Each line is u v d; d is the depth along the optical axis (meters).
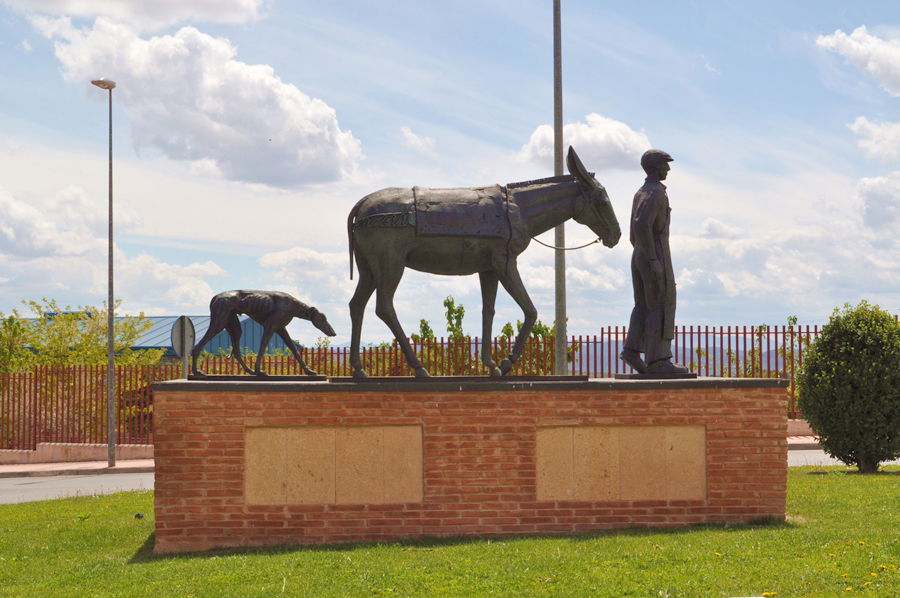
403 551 9.33
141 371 24.36
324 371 22.41
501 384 10.37
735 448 10.55
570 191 11.11
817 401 16.12
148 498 14.77
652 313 11.26
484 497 10.28
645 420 10.48
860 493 12.41
